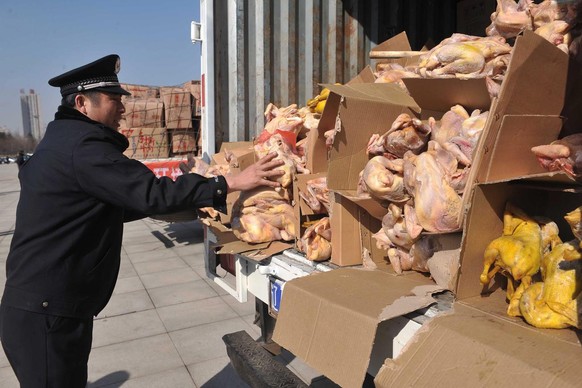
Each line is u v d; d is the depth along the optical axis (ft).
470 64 6.55
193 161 10.66
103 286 6.95
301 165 9.00
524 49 4.85
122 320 15.12
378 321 4.81
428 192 5.61
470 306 4.93
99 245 6.70
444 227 5.62
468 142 5.67
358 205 7.20
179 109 24.54
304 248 7.72
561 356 3.78
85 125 6.61
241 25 11.90
